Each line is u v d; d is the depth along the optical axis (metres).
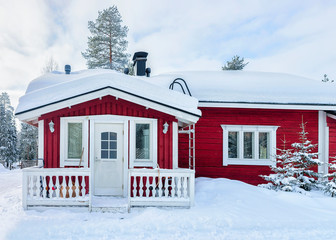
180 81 9.54
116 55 25.17
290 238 4.25
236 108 8.88
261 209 5.55
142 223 4.64
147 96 6.33
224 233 4.38
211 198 6.32
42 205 5.42
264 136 9.06
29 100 6.50
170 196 5.91
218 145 8.75
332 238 4.27
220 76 10.38
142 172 5.60
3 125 36.78
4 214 5.12
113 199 6.09
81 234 4.25
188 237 4.21
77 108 6.35
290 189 7.16
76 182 5.50
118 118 6.47
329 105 8.42
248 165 8.76
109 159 6.54
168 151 6.55
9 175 13.76
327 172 8.73
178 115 6.37
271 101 8.55
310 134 8.91
